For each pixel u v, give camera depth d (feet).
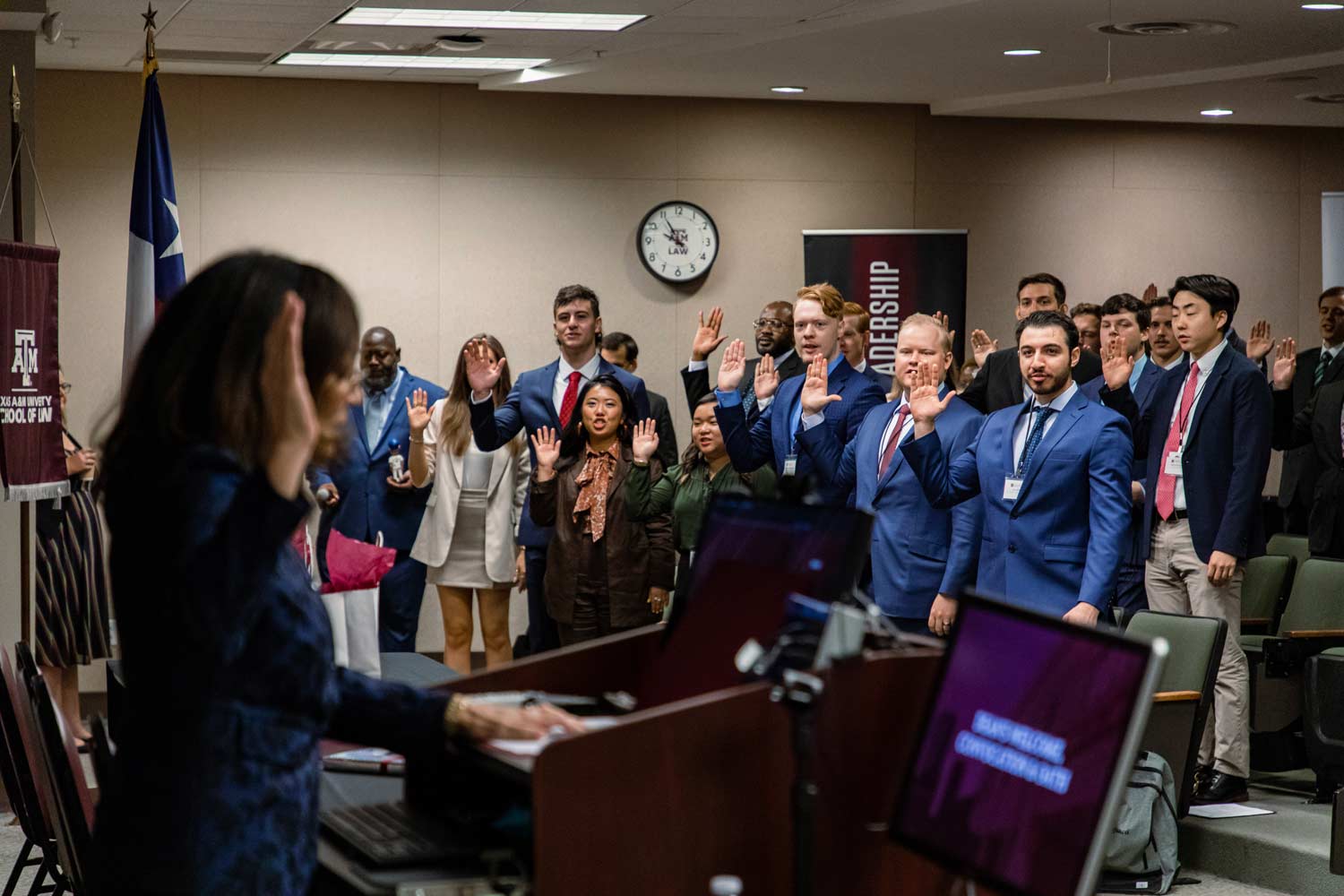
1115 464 15.33
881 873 6.61
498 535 23.91
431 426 24.36
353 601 12.92
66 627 21.01
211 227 30.63
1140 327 24.71
